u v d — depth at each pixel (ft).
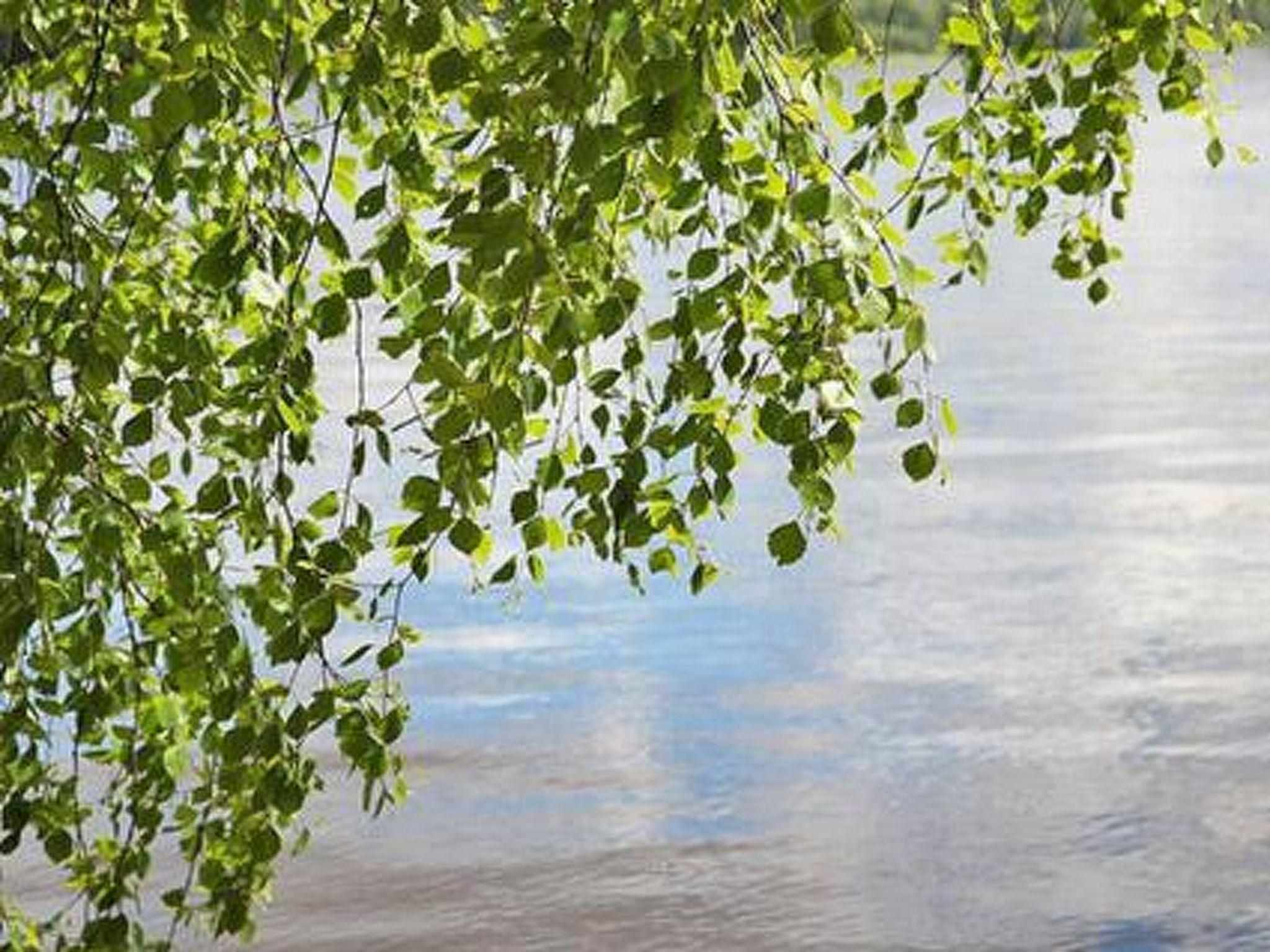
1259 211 287.48
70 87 23.76
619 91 16.72
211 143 22.93
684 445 19.99
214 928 23.24
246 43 19.31
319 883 65.67
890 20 22.09
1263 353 171.94
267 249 22.13
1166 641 92.22
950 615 97.09
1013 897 65.46
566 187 16.97
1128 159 23.47
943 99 372.79
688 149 17.93
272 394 20.79
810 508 19.92
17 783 23.53
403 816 71.31
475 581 21.97
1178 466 129.18
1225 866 67.36
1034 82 22.70
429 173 22.35
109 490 21.89
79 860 23.94
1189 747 78.23
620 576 103.24
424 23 17.22
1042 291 214.07
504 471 124.47
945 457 133.39
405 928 62.95
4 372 19.48
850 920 64.18
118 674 23.43
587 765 76.95
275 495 21.07
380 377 160.45
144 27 21.25
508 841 69.36
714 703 84.38
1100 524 114.73
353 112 22.82
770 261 19.92
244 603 22.67
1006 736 79.82
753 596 100.53
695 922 63.98
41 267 23.16
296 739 21.31
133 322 23.80
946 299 210.79
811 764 77.10
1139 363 168.96
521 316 16.96
